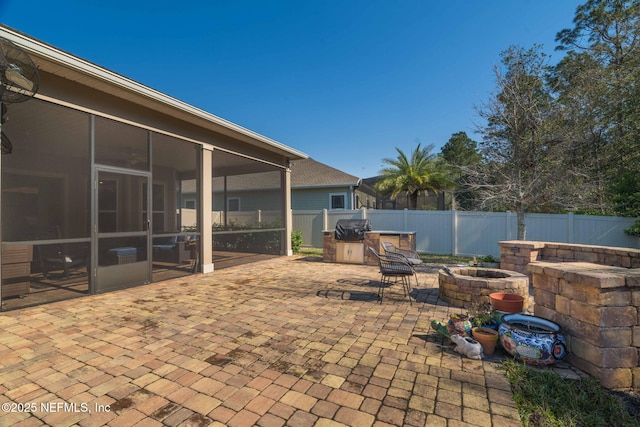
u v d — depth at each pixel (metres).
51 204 5.18
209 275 6.55
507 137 7.64
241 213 9.03
